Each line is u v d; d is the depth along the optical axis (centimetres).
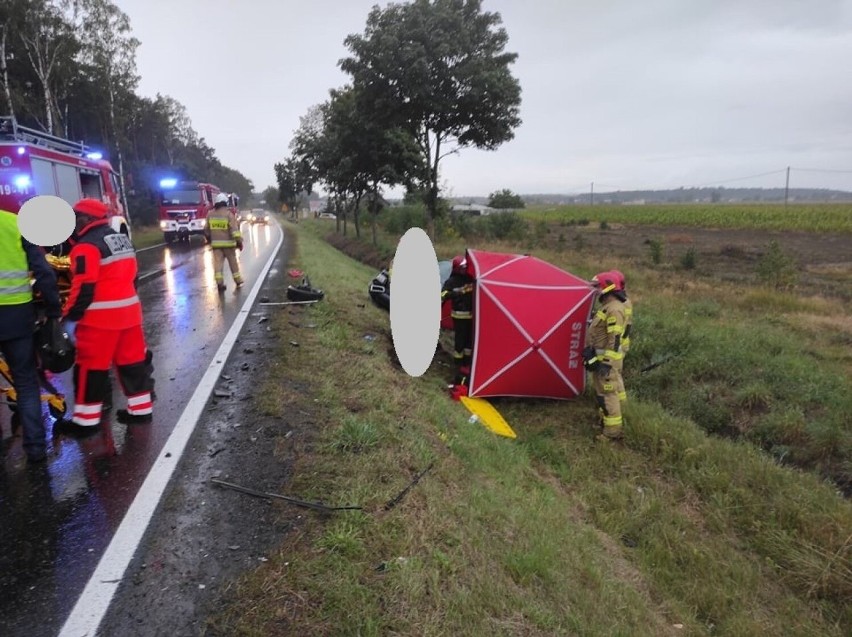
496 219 2550
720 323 895
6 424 405
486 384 669
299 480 325
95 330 373
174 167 5066
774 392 632
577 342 689
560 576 313
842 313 1008
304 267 1300
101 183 1083
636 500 500
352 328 739
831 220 3978
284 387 480
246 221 4719
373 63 1400
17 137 791
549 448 590
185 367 537
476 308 660
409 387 564
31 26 2586
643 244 2814
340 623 221
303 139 2639
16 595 230
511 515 361
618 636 285
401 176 1616
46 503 299
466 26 1383
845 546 414
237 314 782
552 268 732
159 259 1588
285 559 256
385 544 274
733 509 480
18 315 329
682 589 393
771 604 390
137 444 370
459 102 1414
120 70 3256
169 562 253
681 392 682
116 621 218
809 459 535
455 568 269
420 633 224
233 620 220
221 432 391
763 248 2522
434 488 342
